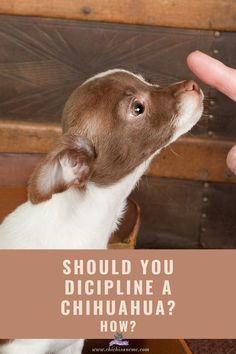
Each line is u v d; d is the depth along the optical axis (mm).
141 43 2607
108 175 1721
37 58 2645
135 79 1757
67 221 1725
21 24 2584
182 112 1763
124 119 1693
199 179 2764
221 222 2887
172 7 2518
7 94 2707
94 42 2611
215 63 1428
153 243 2938
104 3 2520
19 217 1775
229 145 2697
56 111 2730
